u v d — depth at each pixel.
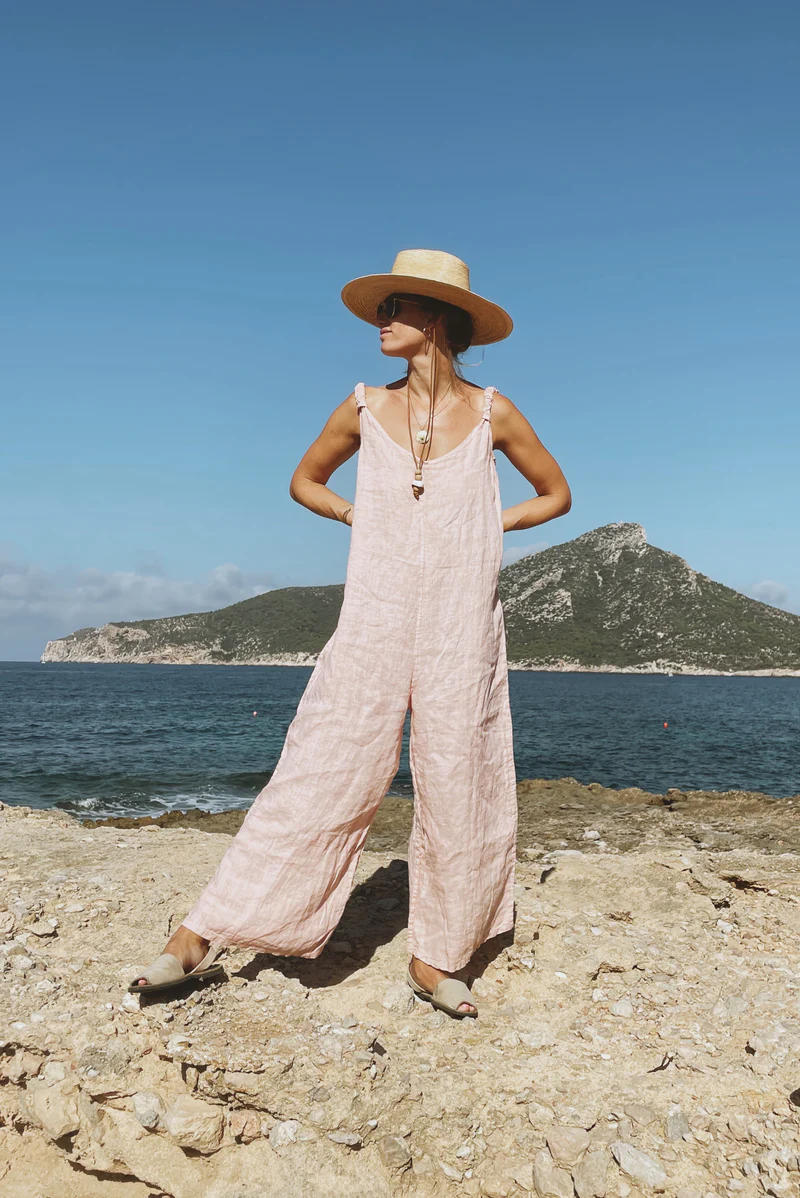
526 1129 2.50
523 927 3.62
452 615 2.99
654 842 8.55
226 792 18.97
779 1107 2.53
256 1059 2.53
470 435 3.06
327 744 2.94
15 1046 2.62
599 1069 2.78
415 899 3.14
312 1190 2.38
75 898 3.73
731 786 21.53
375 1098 2.50
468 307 3.06
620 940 3.63
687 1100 2.60
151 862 4.49
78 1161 2.54
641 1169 2.31
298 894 2.97
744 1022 3.03
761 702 75.81
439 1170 2.43
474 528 3.03
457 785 3.00
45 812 6.61
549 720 48.19
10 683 106.94
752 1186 2.27
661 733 39.22
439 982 3.10
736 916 3.99
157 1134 2.51
